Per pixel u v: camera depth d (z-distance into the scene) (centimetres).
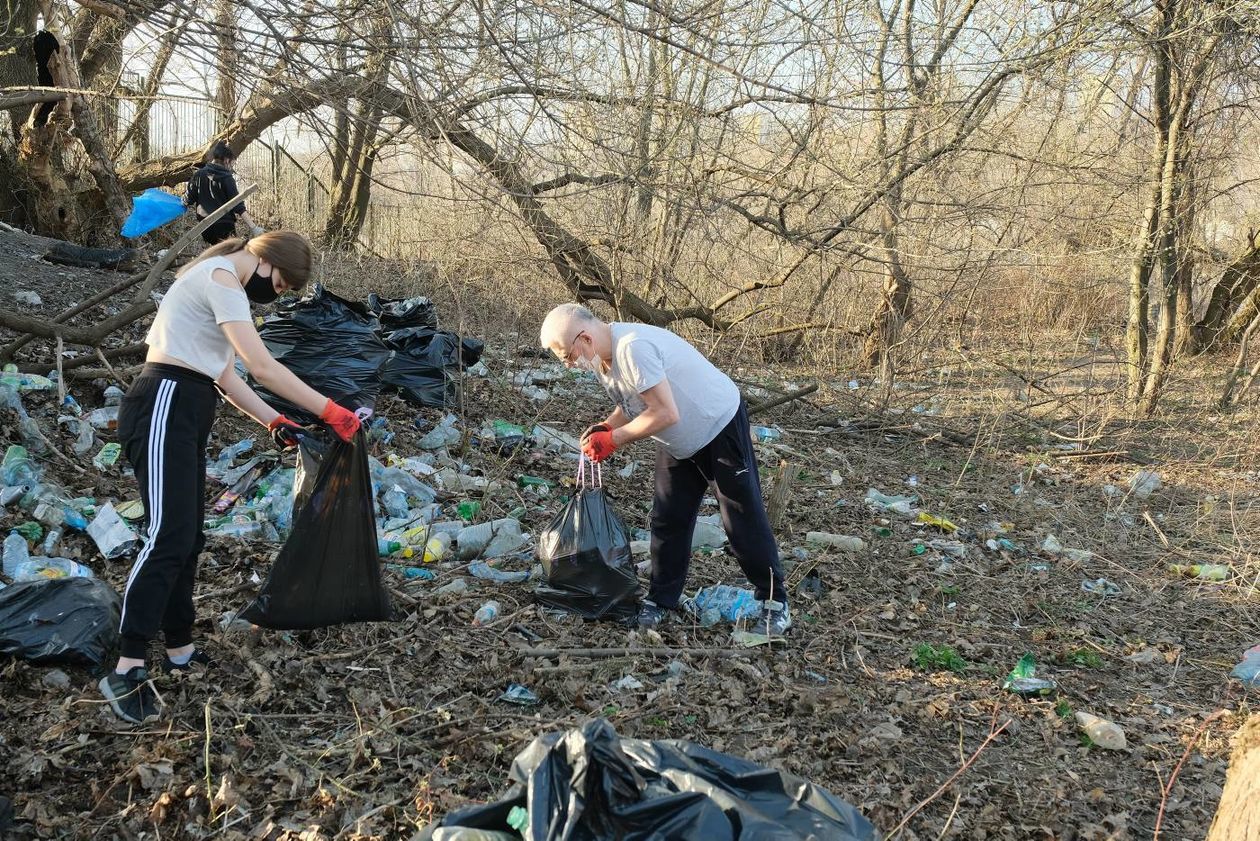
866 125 886
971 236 882
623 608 430
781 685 391
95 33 1047
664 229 849
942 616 494
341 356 618
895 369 981
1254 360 1277
